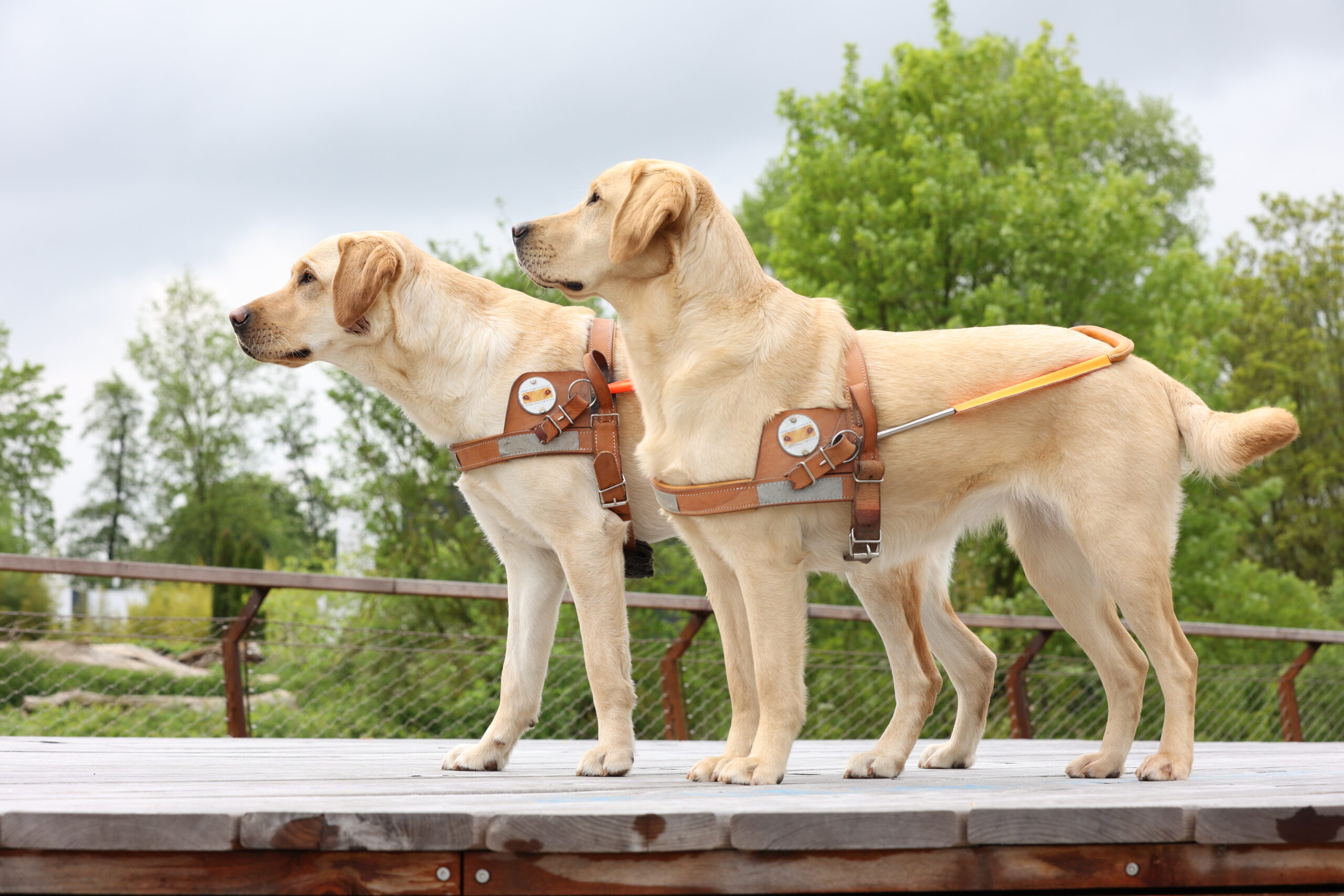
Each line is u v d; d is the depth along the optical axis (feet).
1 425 126.21
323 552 52.90
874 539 9.07
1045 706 33.45
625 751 9.85
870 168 53.11
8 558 14.60
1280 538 86.79
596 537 10.32
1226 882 6.19
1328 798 6.72
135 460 153.38
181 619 16.99
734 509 8.83
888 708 29.35
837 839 5.78
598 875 5.73
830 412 9.01
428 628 42.60
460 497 48.91
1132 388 9.39
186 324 138.21
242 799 6.72
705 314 9.21
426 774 9.62
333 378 47.55
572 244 9.59
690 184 9.16
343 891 5.60
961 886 5.98
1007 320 47.70
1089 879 6.07
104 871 5.50
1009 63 75.61
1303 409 89.56
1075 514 9.20
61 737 14.66
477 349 10.71
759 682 8.75
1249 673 37.88
